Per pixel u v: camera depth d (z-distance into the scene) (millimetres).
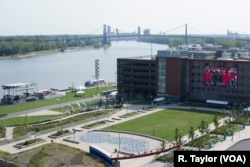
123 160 132500
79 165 125000
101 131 171500
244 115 193625
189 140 152875
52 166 124125
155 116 199250
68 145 150625
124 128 175375
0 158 133750
